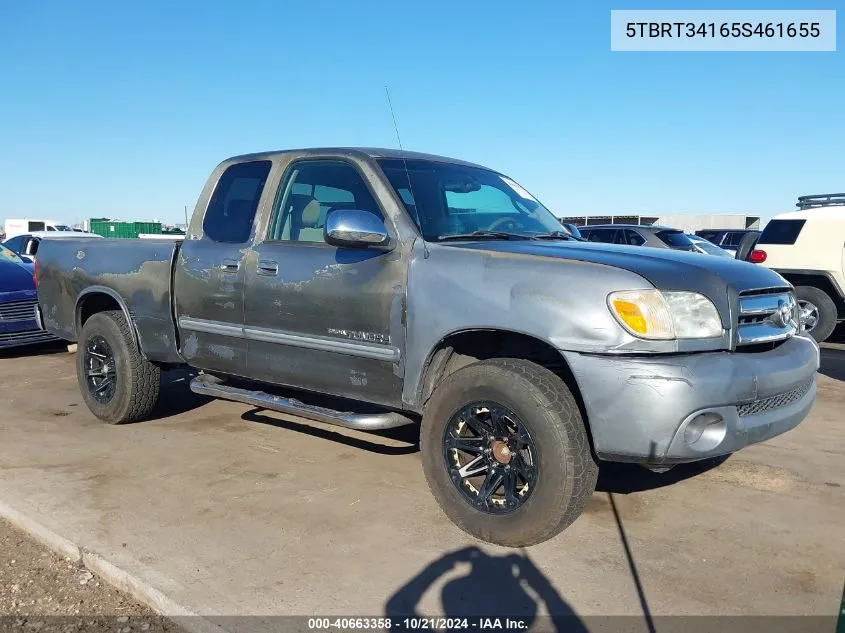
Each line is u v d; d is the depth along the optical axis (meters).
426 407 3.75
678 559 3.37
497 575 3.22
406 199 4.06
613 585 3.13
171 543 3.53
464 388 3.56
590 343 3.21
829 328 9.66
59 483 4.33
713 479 4.39
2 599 3.17
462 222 4.21
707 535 3.62
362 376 4.03
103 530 3.68
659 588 3.11
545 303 3.32
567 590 3.10
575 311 3.25
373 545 3.52
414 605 2.99
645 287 3.20
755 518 3.82
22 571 3.43
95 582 3.33
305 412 4.27
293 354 4.35
